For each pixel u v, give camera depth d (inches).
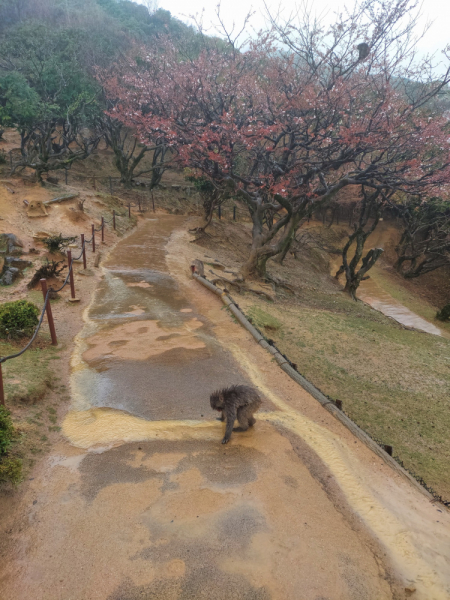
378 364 487.8
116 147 1336.1
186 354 333.7
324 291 948.6
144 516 166.4
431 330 944.3
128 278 574.2
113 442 216.1
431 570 148.1
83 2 2145.7
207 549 151.3
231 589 135.8
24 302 344.2
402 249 1450.5
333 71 636.7
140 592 134.3
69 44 1433.3
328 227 1701.5
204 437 223.5
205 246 999.0
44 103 1126.4
